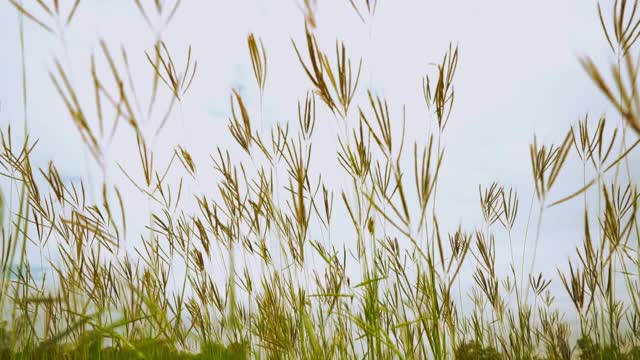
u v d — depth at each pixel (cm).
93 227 127
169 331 131
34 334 137
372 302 140
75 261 151
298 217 176
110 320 135
